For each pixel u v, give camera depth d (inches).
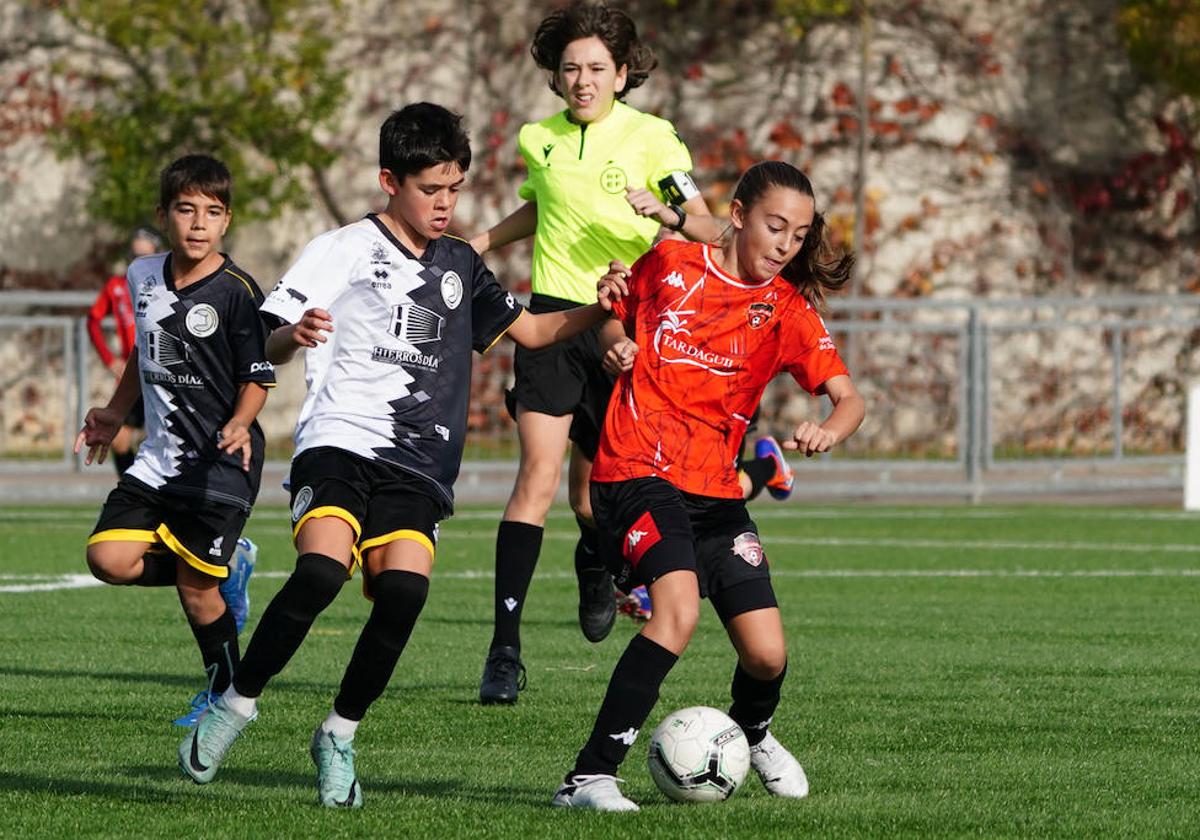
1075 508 2361.0
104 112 2859.3
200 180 786.2
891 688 945.5
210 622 828.6
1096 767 729.0
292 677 979.9
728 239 701.9
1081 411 2706.7
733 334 667.4
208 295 794.8
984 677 986.7
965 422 2501.2
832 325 2508.6
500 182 3088.1
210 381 799.1
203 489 804.0
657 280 681.0
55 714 845.2
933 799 659.4
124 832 585.3
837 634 1176.2
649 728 829.8
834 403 676.1
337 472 649.6
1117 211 3203.7
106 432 838.5
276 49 2915.8
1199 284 3240.7
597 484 667.4
